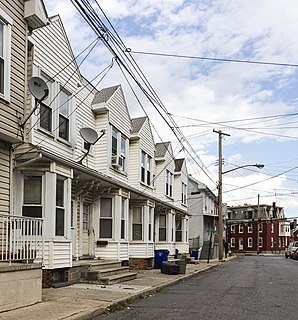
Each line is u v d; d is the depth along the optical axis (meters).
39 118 13.40
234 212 93.75
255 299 13.30
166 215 29.41
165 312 10.63
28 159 12.70
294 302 12.77
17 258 10.38
